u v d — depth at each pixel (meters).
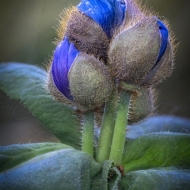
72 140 0.56
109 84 0.50
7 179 0.49
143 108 0.53
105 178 0.50
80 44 0.51
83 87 0.50
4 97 0.65
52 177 0.49
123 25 0.50
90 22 0.51
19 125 0.64
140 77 0.50
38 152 0.51
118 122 0.51
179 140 0.53
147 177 0.51
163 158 0.53
